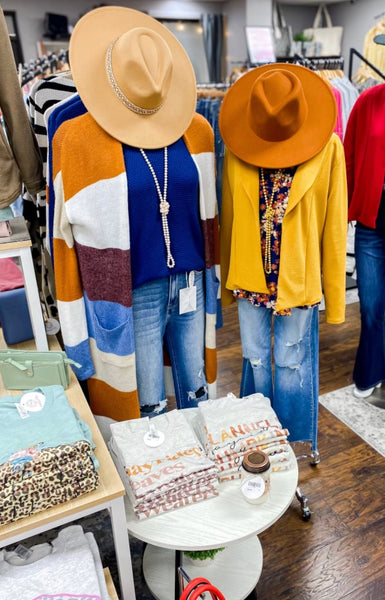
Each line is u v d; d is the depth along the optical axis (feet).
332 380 9.03
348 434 7.59
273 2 23.03
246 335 6.00
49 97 5.14
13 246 4.77
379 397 8.45
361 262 7.38
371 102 6.49
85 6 20.02
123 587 4.28
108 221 4.55
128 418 5.42
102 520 6.18
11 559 3.89
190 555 4.83
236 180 5.05
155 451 4.38
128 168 4.50
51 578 3.67
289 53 18.48
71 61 4.25
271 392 6.48
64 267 4.89
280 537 5.90
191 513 4.16
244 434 4.58
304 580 5.39
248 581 4.89
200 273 5.42
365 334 7.89
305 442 7.45
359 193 6.92
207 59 23.00
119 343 4.98
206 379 6.11
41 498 3.59
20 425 4.12
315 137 4.77
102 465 4.01
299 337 5.83
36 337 5.35
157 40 4.34
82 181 4.43
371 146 6.54
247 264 5.28
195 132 4.93
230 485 4.42
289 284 5.20
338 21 25.59
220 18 22.58
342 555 5.65
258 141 4.91
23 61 19.70
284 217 4.95
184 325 5.53
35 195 5.46
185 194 4.84
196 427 5.00
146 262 4.85
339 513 6.19
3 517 3.48
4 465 3.65
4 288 5.60
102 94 4.35
